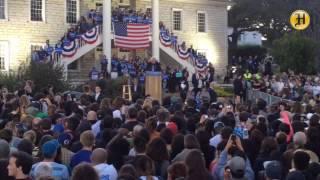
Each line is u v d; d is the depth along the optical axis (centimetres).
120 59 4775
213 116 1681
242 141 1177
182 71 4559
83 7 4934
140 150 1005
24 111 1577
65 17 4822
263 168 1052
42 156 988
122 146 1048
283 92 3647
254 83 4262
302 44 5900
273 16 8100
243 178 923
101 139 1198
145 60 4778
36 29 4656
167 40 5062
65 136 1237
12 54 4534
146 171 853
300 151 944
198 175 832
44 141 1048
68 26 4825
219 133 1267
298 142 1123
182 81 4500
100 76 4366
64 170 933
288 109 1919
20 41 4578
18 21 4575
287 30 8188
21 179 798
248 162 1045
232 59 7631
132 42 4716
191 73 5194
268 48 8062
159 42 4994
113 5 5141
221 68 5794
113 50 5025
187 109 1775
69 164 1054
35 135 1138
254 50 7944
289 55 5894
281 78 4412
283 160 1009
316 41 6850
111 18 4691
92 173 709
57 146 957
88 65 4862
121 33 4694
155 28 4909
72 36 4541
